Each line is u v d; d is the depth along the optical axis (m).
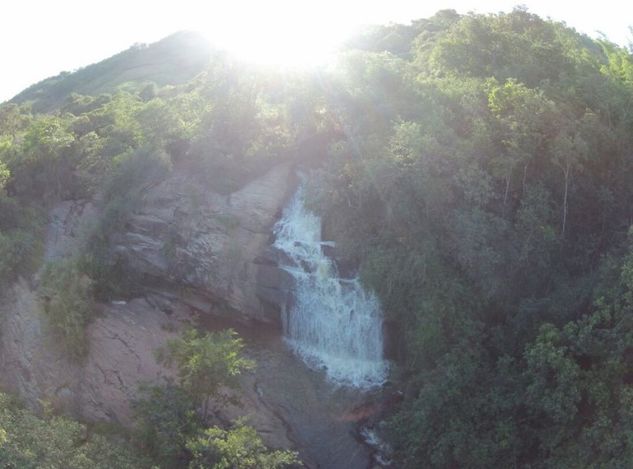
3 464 22.50
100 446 26.53
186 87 59.84
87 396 32.88
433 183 31.25
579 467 25.45
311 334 33.62
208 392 28.58
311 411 31.38
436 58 43.66
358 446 30.50
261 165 37.19
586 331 26.25
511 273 31.05
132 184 36.41
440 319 29.80
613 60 39.69
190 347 28.92
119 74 102.94
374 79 38.78
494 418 27.94
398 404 30.45
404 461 28.84
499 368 28.53
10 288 36.03
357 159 34.00
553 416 26.22
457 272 31.06
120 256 35.06
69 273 34.28
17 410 28.45
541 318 29.31
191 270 34.16
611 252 30.86
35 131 41.12
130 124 42.06
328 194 33.50
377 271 31.27
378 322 32.16
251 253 34.31
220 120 38.09
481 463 27.05
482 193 31.48
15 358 34.50
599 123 33.50
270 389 32.09
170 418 27.25
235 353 29.09
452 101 36.97
